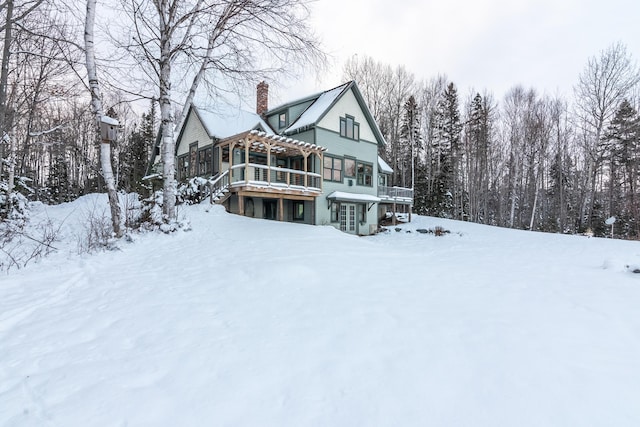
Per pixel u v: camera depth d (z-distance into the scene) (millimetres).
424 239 14930
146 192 15266
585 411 1875
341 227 17844
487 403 1955
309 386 2129
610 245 11609
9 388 2117
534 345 2748
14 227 8555
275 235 8766
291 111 19094
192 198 13906
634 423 1769
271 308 3631
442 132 32875
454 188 32062
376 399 1994
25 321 3311
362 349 2652
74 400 1978
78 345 2758
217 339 2842
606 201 31016
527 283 4977
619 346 2752
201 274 5059
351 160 18469
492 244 12367
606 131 26141
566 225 29609
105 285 4598
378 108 32094
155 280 4809
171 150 9203
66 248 7219
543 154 28828
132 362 2447
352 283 4672
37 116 12727
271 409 1901
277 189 13891
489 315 3473
